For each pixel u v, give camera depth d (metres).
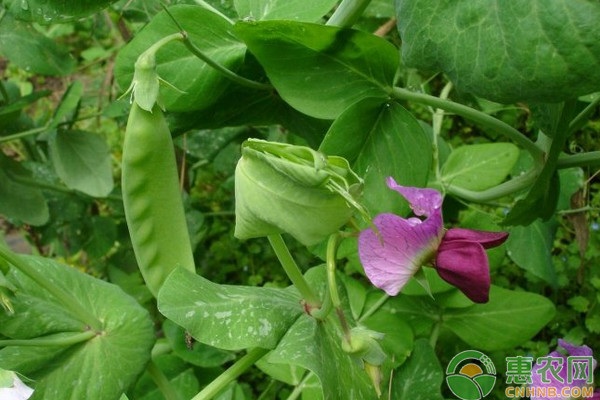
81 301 0.36
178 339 0.45
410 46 0.30
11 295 0.33
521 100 0.28
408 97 0.35
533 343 0.52
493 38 0.28
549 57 0.27
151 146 0.33
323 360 0.33
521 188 0.41
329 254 0.31
